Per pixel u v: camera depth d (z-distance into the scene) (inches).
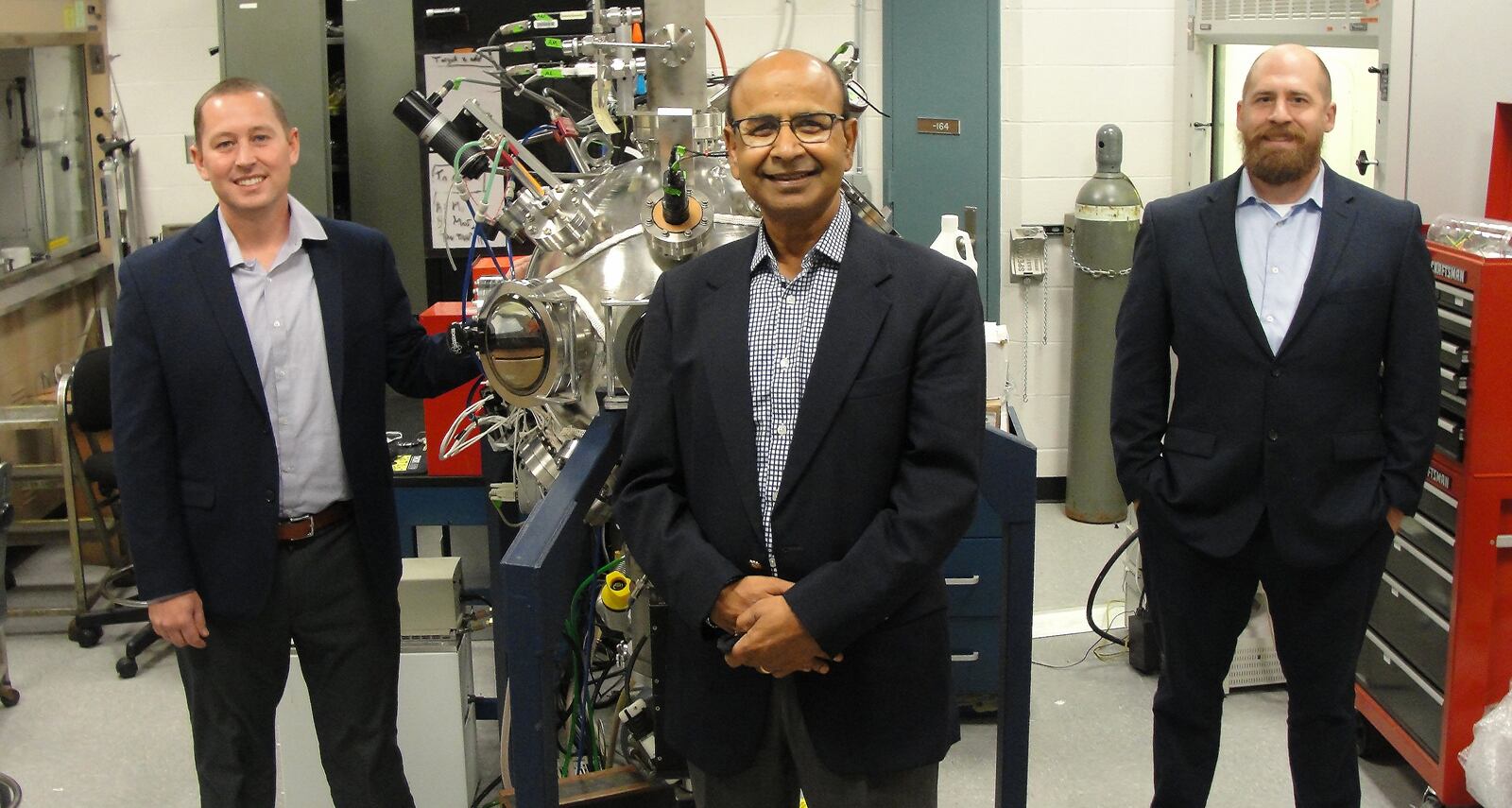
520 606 64.4
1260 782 116.7
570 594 69.4
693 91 90.4
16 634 157.1
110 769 126.0
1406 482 90.5
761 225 73.7
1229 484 92.7
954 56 177.9
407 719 111.4
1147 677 138.7
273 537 90.8
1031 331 189.2
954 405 67.9
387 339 98.2
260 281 90.7
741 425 69.9
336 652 95.4
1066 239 185.8
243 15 151.5
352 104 157.4
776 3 177.6
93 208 187.2
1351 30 128.0
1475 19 113.9
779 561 69.4
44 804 119.7
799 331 70.6
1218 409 93.2
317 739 110.4
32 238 177.5
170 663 149.2
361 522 94.0
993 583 125.6
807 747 72.0
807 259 71.2
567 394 80.7
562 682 119.3
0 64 170.1
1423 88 115.0
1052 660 142.9
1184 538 94.4
